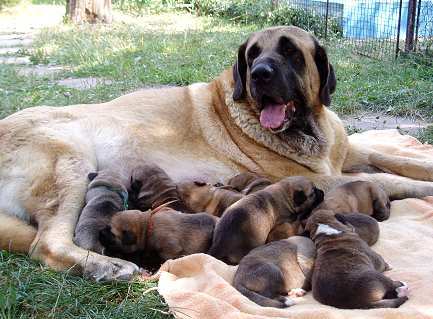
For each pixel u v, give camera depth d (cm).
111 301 149
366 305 136
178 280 150
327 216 152
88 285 153
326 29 547
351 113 312
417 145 256
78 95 323
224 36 556
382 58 432
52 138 184
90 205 170
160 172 184
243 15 691
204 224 163
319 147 202
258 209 161
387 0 516
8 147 183
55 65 441
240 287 143
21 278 156
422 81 355
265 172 200
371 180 201
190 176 197
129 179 194
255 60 191
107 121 197
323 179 199
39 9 888
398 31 429
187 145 201
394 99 323
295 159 200
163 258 162
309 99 199
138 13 779
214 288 144
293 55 193
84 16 668
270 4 682
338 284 138
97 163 193
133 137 197
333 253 143
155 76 376
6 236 169
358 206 181
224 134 203
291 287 145
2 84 344
